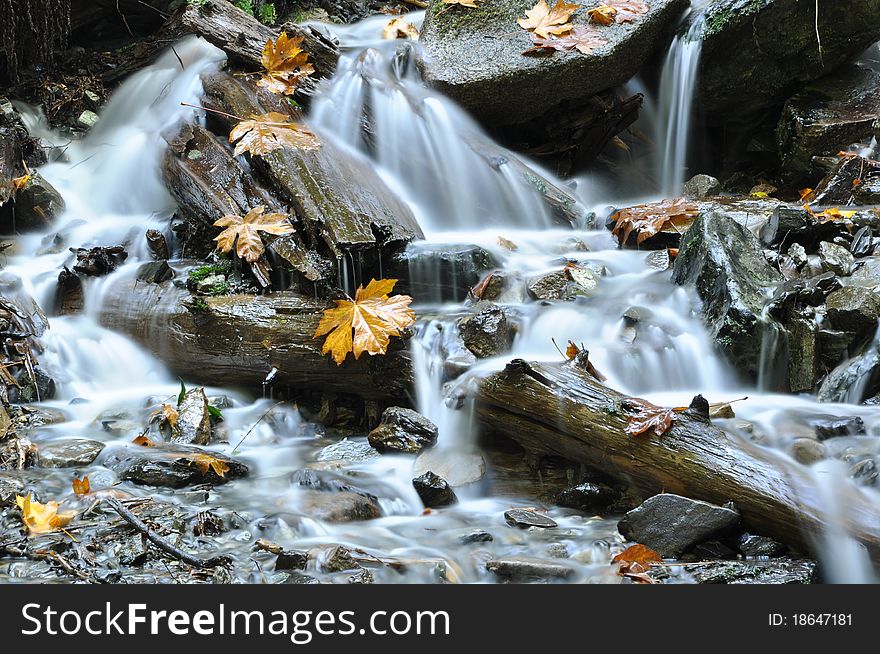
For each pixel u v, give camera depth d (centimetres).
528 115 641
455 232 582
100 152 679
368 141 606
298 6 821
